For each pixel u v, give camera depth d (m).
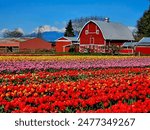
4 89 13.82
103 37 87.06
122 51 82.88
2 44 101.94
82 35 90.62
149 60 42.12
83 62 34.56
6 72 24.56
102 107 11.59
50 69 27.11
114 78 18.36
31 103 11.65
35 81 17.98
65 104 10.92
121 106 9.62
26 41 104.06
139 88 13.84
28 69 25.92
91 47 88.88
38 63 31.56
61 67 27.50
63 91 13.86
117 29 92.88
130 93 12.77
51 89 13.83
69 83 14.98
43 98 11.54
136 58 49.25
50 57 46.59
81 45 90.62
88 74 21.34
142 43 82.38
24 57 45.75
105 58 47.44
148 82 15.62
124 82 15.66
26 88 13.50
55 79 19.48
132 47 86.25
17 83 17.61
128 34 94.75
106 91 13.62
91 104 11.15
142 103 10.31
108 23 92.56
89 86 14.01
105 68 29.33
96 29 88.56
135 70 24.14
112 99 12.10
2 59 40.41
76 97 12.36
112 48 74.44
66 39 97.19
